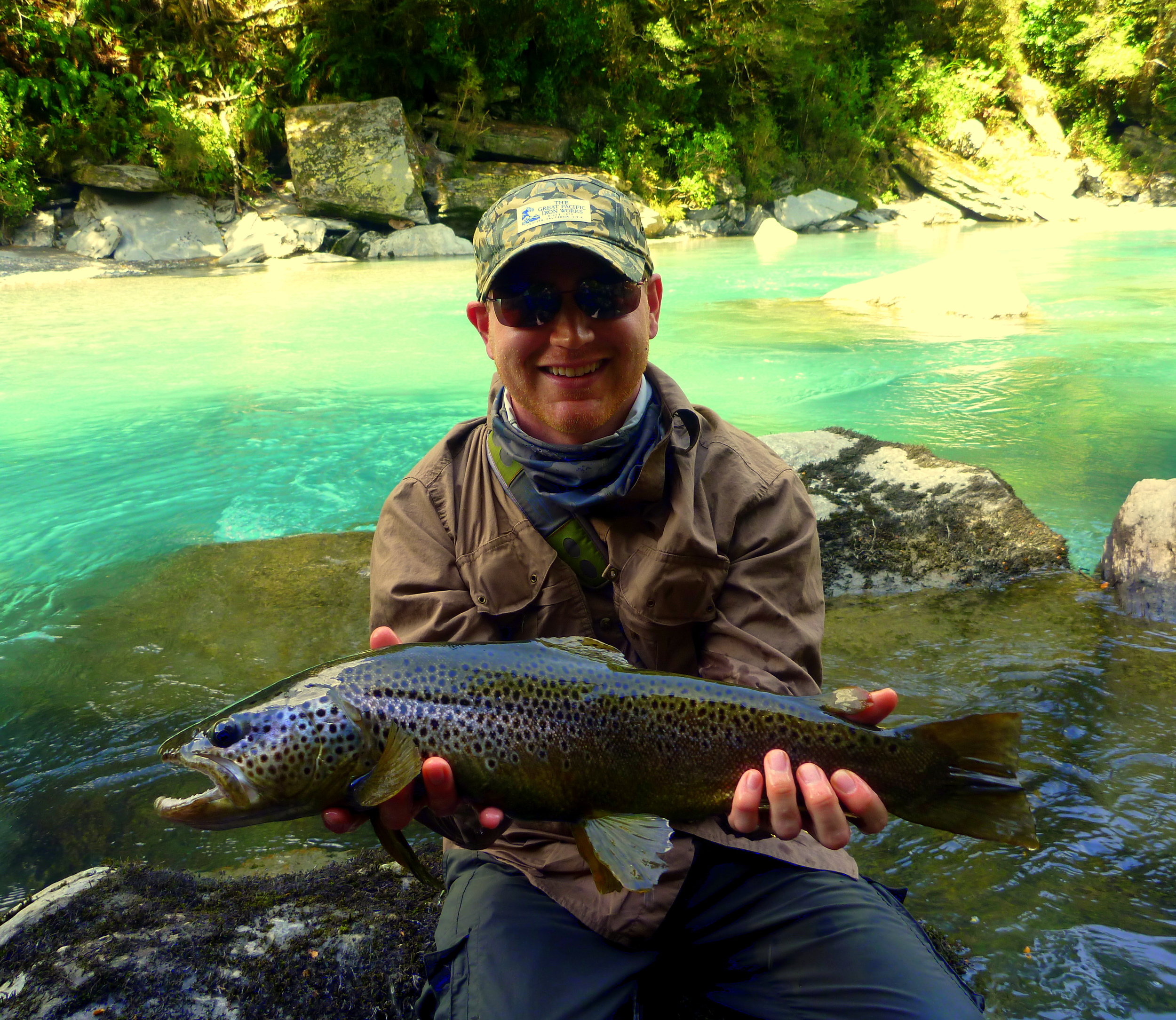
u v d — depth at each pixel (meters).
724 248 10.10
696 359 4.31
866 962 0.83
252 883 1.14
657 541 0.91
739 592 0.92
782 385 3.83
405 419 3.51
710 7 12.41
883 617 1.88
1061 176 14.66
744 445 0.99
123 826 1.32
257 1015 0.94
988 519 2.12
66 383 4.11
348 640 1.85
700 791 0.82
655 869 0.74
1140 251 8.98
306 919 1.06
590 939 0.88
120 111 9.23
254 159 9.65
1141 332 4.76
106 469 2.99
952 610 1.90
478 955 0.87
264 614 1.97
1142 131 15.77
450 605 0.94
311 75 10.14
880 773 0.81
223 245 8.84
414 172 9.54
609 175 11.38
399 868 1.18
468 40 10.81
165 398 3.85
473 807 0.85
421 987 0.97
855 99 13.94
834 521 2.14
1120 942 1.04
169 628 1.92
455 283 7.09
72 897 1.09
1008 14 15.13
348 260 8.91
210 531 2.45
